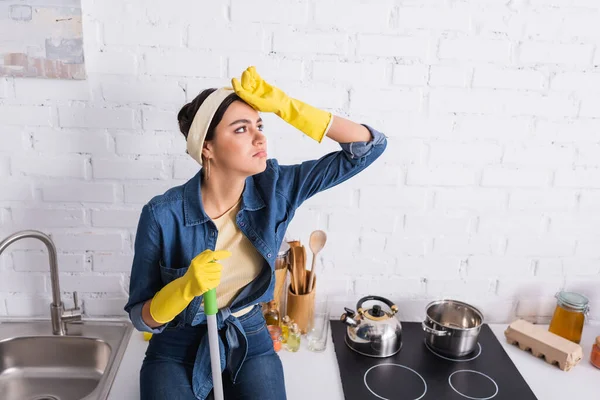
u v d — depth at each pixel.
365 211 1.61
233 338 1.26
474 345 1.54
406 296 1.71
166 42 1.40
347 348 1.54
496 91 1.51
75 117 1.44
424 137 1.54
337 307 1.70
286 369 1.44
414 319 1.74
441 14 1.44
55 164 1.48
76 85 1.42
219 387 1.11
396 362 1.49
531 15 1.46
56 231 1.54
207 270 1.03
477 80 1.50
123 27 1.38
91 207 1.53
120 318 1.65
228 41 1.42
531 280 1.72
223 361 1.26
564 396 1.39
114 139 1.47
